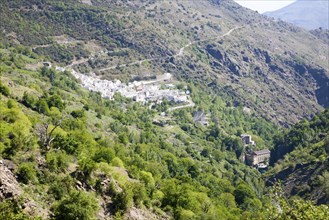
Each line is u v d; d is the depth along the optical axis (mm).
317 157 139625
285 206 33250
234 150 187375
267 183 145375
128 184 54594
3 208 33750
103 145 90812
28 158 47875
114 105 182250
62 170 49719
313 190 118500
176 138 167750
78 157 57531
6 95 95438
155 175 87188
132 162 86875
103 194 50406
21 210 36594
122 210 49750
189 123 196250
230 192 109562
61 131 72688
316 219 31922
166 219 57500
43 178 45875
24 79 139625
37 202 40688
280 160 164750
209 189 98750
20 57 193500
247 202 99812
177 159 120875
